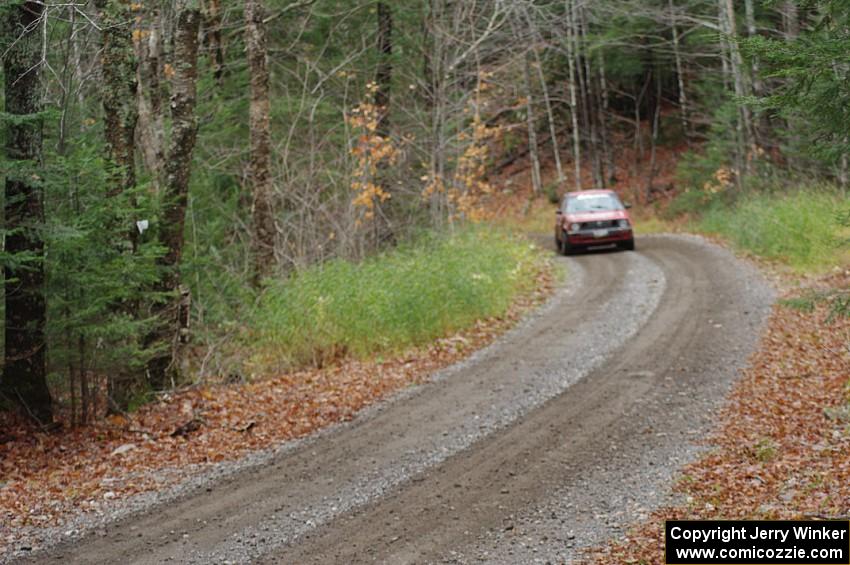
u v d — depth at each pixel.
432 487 7.05
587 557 5.41
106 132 10.28
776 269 16.83
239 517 6.62
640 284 17.19
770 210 20.06
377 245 17.94
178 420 9.88
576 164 35.31
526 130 41.94
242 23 17.83
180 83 11.10
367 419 9.48
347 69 19.17
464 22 21.38
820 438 7.42
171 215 11.11
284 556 5.77
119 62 10.20
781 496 6.11
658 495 6.48
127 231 9.82
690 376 10.16
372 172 16.66
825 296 7.30
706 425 8.26
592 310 15.07
